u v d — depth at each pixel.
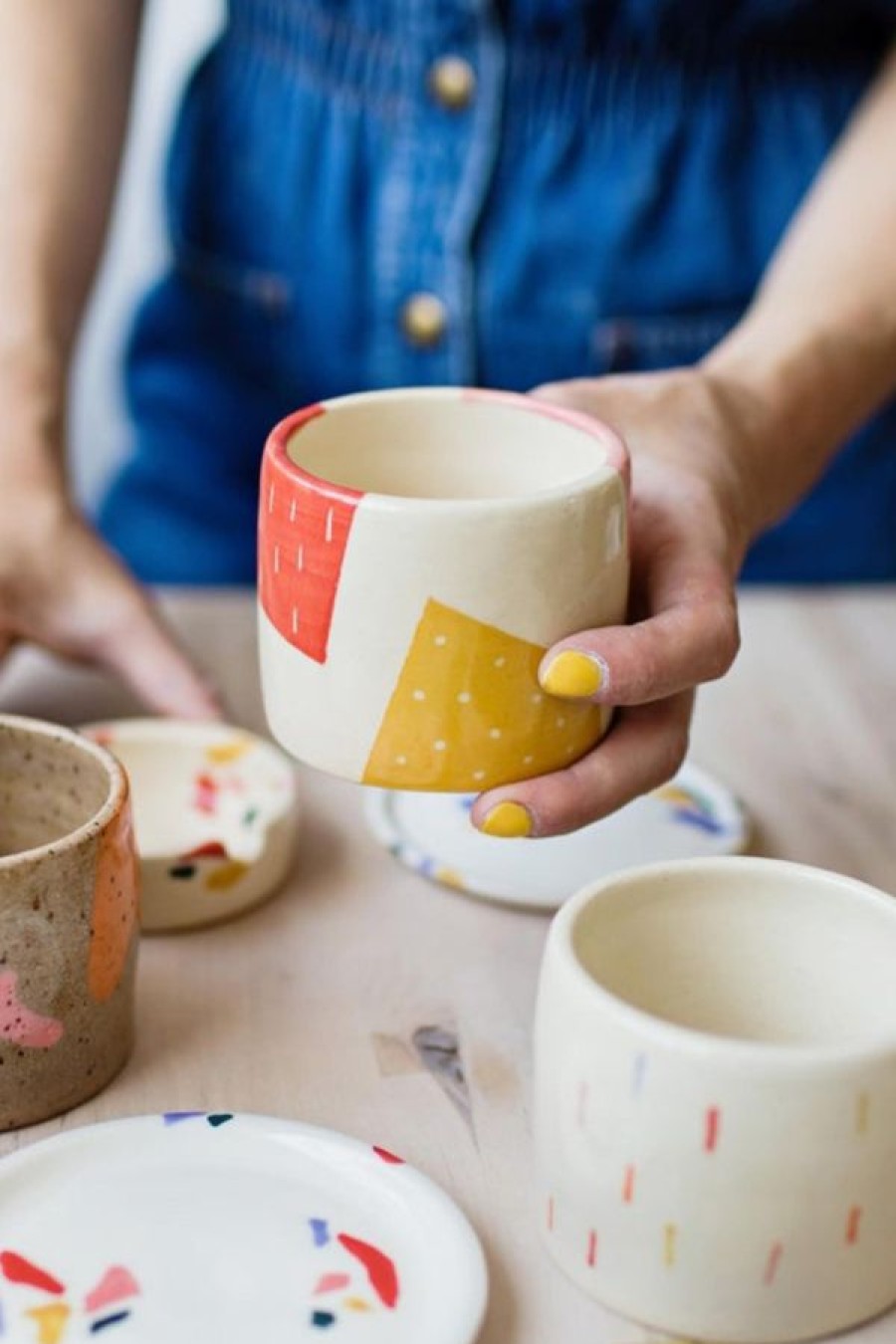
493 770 0.63
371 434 0.68
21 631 0.97
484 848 0.84
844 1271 0.56
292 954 0.77
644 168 1.20
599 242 1.21
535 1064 0.59
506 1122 0.67
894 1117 0.54
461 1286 0.57
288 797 0.82
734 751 0.95
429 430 0.69
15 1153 0.62
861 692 1.01
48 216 1.09
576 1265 0.58
